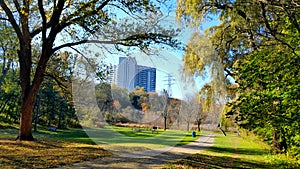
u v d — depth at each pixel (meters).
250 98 7.42
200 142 13.12
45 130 28.34
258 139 16.14
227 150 13.05
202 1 12.23
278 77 7.53
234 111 7.80
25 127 13.41
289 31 8.34
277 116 7.18
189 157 9.66
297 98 6.75
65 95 15.03
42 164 7.66
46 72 14.45
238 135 19.02
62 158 8.50
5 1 13.16
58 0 12.73
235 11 11.52
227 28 14.30
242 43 14.73
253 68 7.90
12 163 7.63
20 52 13.52
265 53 7.96
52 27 12.90
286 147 11.48
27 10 12.66
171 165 8.02
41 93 29.70
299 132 7.33
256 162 10.15
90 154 9.20
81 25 11.82
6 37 17.00
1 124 30.03
